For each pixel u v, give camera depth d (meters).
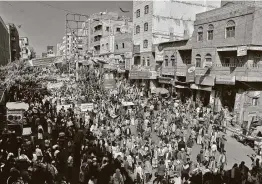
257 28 25.59
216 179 12.49
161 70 40.19
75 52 58.84
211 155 16.33
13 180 10.08
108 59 53.38
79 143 16.64
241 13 26.53
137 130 22.36
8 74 33.28
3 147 14.24
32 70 38.88
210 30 30.78
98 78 48.75
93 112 25.08
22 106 21.00
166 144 16.33
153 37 43.97
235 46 27.33
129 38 53.62
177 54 36.72
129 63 50.59
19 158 12.16
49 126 20.22
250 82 26.16
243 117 23.50
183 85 34.62
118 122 22.73
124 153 15.74
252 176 12.57
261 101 26.75
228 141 21.28
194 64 31.98
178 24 45.56
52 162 12.02
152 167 15.59
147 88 43.78
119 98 34.19
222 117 24.88
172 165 14.41
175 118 23.72
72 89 41.06
